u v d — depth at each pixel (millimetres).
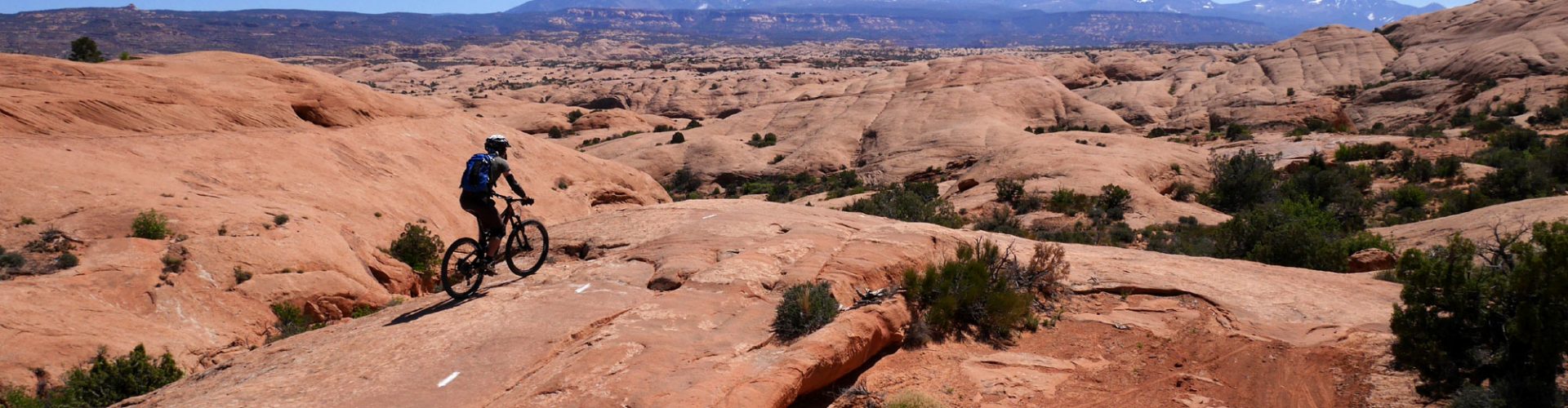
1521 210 27391
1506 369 7680
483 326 8211
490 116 147125
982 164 64938
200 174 23094
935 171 85625
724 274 9578
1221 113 114500
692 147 105250
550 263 12422
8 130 21703
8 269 15523
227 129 27547
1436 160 59656
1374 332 9227
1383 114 110125
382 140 32125
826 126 119875
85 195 19000
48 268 15930
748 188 88750
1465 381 7676
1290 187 50812
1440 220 30344
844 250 10828
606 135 134250
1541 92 92062
